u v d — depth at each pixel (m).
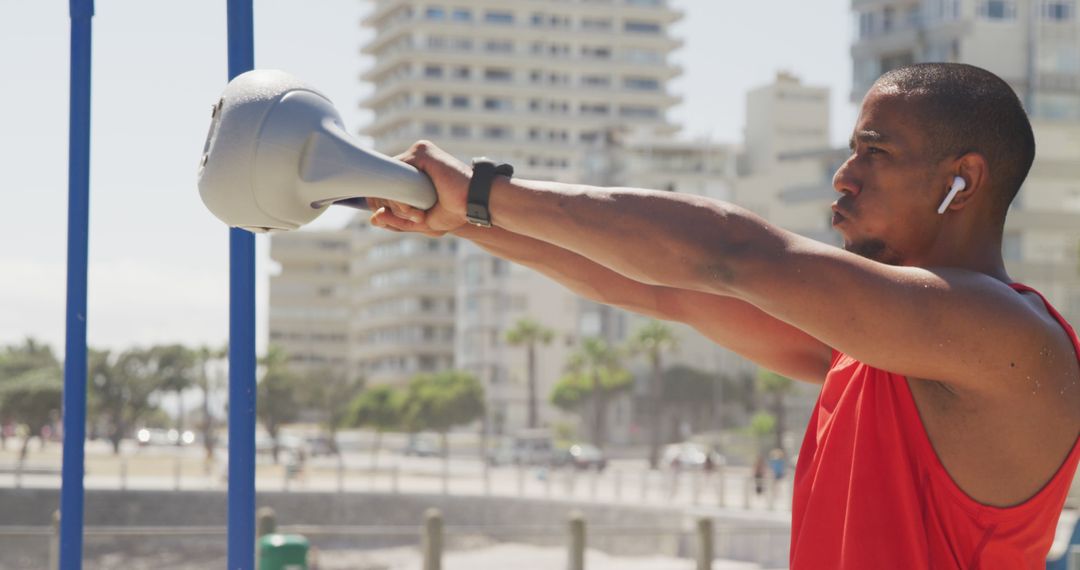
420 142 1.58
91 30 2.52
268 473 61.81
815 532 1.50
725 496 39.91
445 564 29.20
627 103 137.88
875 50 65.38
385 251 128.50
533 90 135.12
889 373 1.47
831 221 1.61
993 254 1.55
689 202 1.41
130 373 94.00
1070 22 61.94
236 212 1.55
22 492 41.03
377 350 128.88
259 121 1.52
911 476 1.44
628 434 91.69
